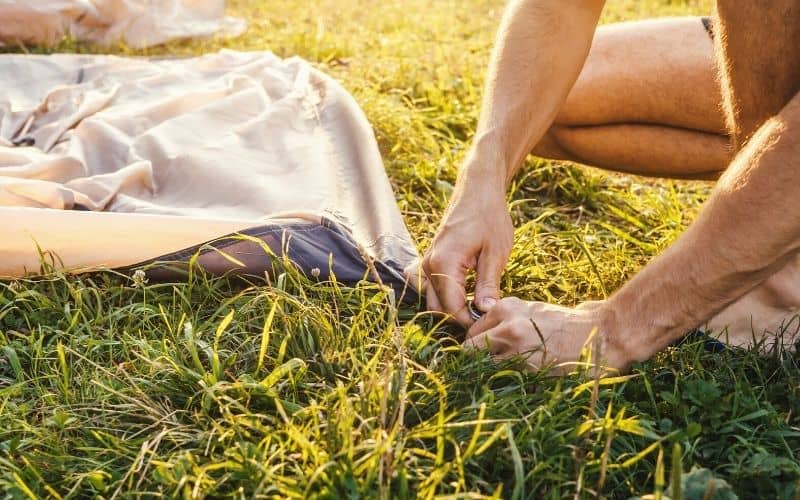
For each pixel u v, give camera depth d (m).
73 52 3.20
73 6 3.24
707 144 2.05
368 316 1.58
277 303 1.53
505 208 1.64
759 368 1.52
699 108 2.01
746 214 1.22
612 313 1.40
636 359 1.39
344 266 1.73
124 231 1.71
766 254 1.24
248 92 2.38
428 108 2.73
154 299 1.65
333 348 1.47
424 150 2.50
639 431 1.24
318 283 1.65
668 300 1.33
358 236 1.84
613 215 2.25
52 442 1.29
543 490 1.21
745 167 1.24
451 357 1.46
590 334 1.35
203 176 2.04
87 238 1.70
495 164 1.67
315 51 3.29
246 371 1.45
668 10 4.21
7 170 2.02
